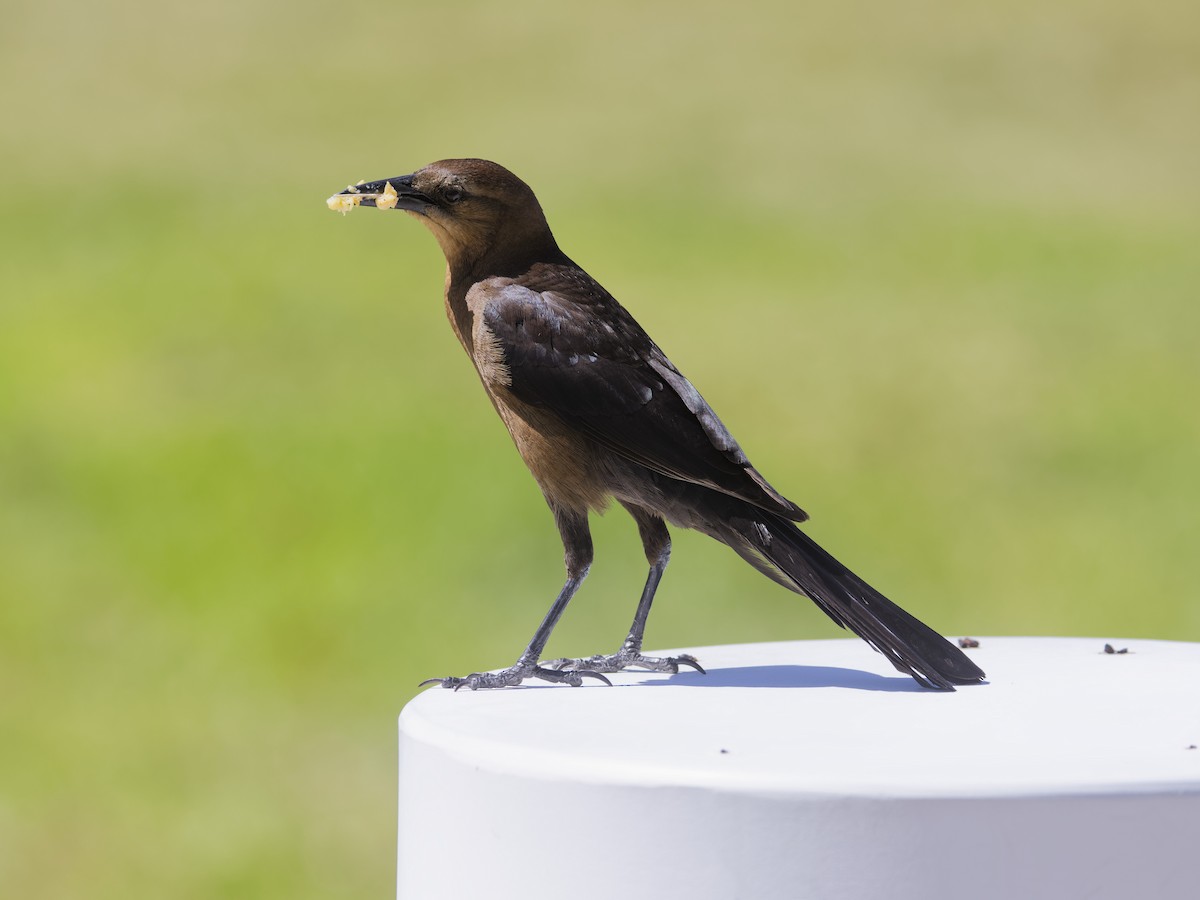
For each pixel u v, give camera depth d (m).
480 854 3.26
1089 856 2.88
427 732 3.44
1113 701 3.71
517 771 3.16
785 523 4.41
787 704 3.73
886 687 3.97
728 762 3.04
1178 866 2.90
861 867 2.90
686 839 2.99
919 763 3.02
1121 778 2.90
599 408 4.50
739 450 4.42
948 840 2.88
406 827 3.59
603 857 3.06
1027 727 3.40
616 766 3.05
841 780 2.91
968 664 3.98
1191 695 3.77
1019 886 2.88
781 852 2.93
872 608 4.14
